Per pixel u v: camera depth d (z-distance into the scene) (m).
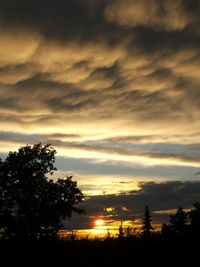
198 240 15.27
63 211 27.33
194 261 13.41
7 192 26.92
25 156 28.05
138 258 13.87
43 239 16.75
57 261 14.04
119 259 13.95
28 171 27.62
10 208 26.59
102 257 14.19
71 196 28.08
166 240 15.60
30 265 13.83
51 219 26.81
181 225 17.41
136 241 15.60
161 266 13.12
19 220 26.12
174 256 13.91
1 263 14.04
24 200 26.86
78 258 14.23
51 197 27.41
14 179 27.45
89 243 15.91
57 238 16.84
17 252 15.27
